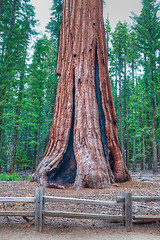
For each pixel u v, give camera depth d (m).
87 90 10.69
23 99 17.59
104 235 3.91
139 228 4.30
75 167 10.01
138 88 23.86
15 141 16.66
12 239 3.61
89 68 11.09
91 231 4.09
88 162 9.03
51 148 10.45
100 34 11.92
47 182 9.02
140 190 8.44
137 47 22.14
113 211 5.35
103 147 10.48
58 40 20.98
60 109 10.91
